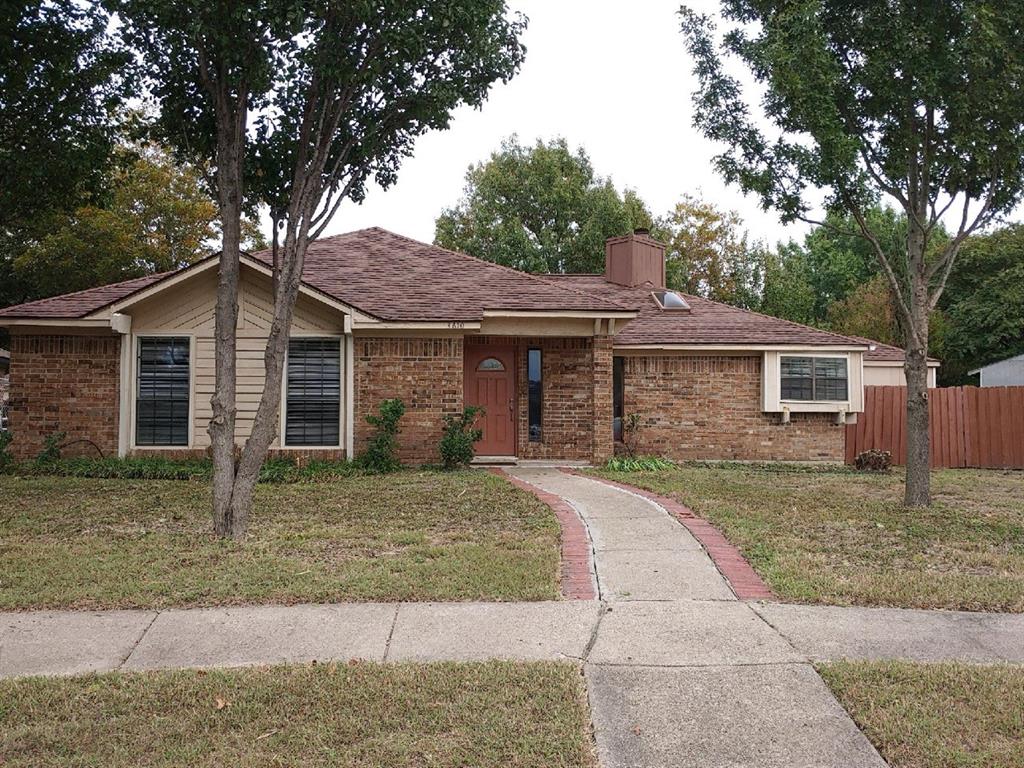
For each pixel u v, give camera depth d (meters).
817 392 16.67
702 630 5.27
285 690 4.31
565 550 7.39
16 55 9.98
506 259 33.03
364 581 6.27
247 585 6.18
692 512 9.21
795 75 9.27
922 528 8.53
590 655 4.83
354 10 7.38
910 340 10.19
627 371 16.47
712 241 39.34
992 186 9.71
